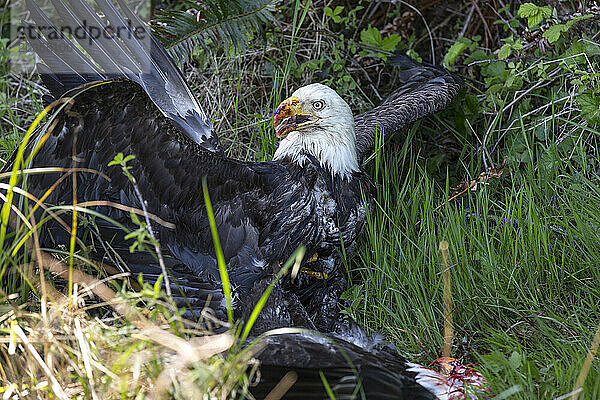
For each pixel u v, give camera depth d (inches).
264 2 370.6
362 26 438.3
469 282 309.1
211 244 294.4
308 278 314.3
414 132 383.2
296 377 241.1
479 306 300.5
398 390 237.6
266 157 366.0
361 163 353.1
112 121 274.1
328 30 418.0
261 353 250.1
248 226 295.3
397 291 305.7
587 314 289.9
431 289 309.7
